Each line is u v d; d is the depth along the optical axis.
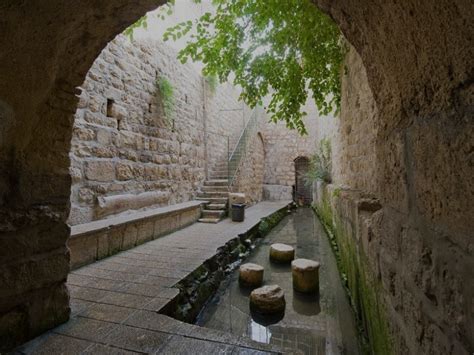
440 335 0.69
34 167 1.54
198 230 4.84
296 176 12.57
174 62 5.69
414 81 0.77
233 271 3.77
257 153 11.11
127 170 4.21
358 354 2.16
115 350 1.42
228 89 9.19
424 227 0.77
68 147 1.73
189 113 6.37
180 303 2.31
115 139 3.97
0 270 1.38
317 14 2.58
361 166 3.05
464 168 0.55
